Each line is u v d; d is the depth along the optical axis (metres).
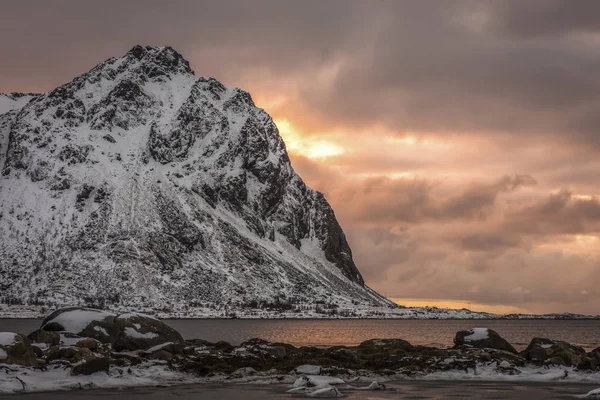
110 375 46.06
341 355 56.47
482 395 43.22
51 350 48.56
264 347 57.25
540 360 56.03
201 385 45.50
